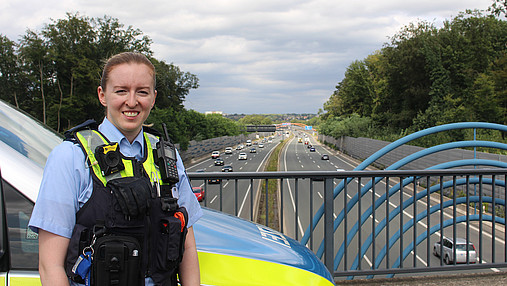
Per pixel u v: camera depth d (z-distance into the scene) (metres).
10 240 1.43
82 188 1.28
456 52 50.91
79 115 44.84
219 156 85.56
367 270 3.90
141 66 1.42
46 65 43.25
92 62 43.34
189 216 1.53
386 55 59.91
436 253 13.01
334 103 110.62
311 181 3.82
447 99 46.75
